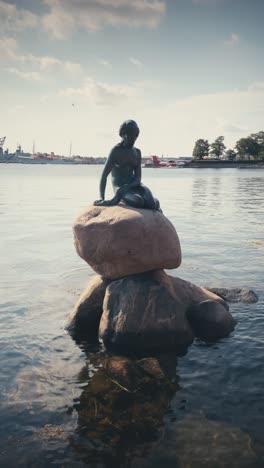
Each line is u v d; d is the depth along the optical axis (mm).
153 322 6719
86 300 7531
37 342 6730
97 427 4473
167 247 7379
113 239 7145
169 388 5312
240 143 144500
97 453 4082
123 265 7277
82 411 4766
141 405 4898
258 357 6242
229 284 10016
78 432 4387
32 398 5031
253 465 3928
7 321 7570
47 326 7402
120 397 5070
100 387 5293
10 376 5570
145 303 6906
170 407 4867
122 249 7117
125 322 6719
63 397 5059
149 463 3945
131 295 7016
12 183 49531
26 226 18062
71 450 4121
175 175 84000
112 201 8047
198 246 14562
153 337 6625
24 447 4164
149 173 97188
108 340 6703
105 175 8500
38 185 46844
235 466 3912
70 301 8727
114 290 7246
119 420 4605
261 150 142125
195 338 6988
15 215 21484
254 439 4301
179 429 4445
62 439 4281
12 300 8695
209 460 3984
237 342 6797
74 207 25469
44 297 8938
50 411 4762
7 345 6570
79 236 7652
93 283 7855
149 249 7180
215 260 12477
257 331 7215
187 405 4918
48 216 21312
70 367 5879
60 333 7133
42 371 5738
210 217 22312
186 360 6180
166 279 7598
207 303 7312
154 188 45469
